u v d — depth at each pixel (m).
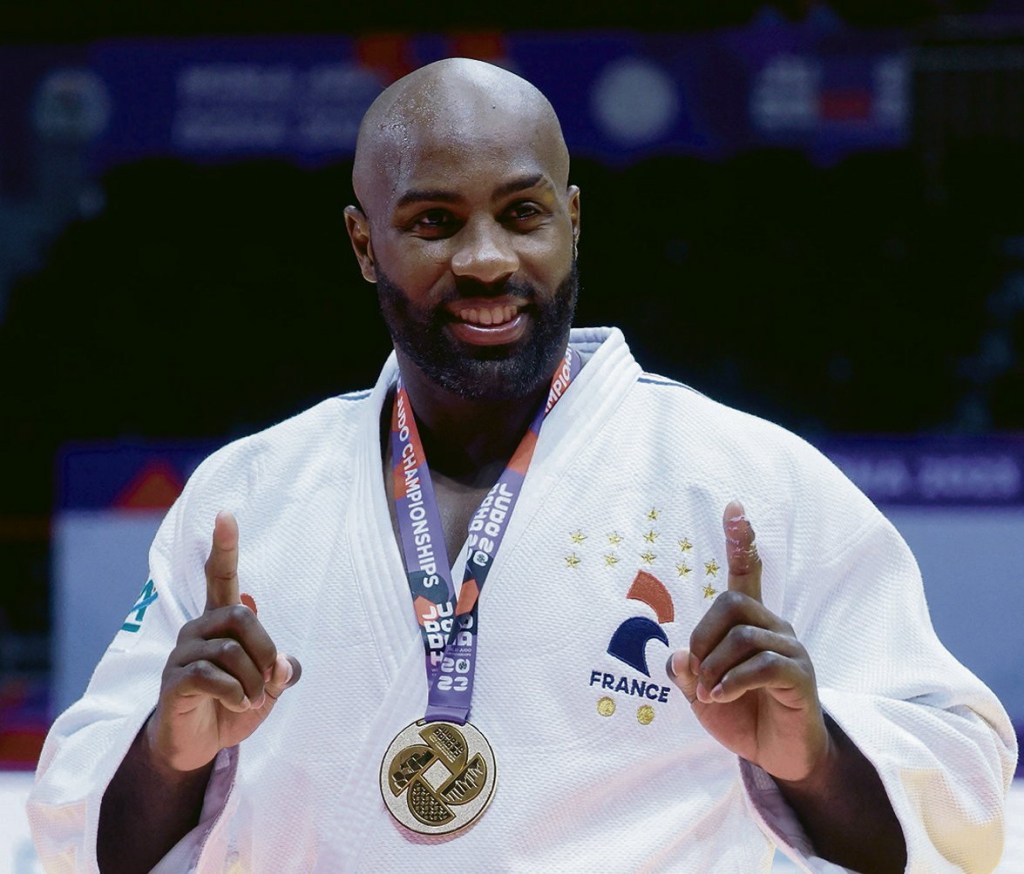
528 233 8.15
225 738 7.44
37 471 31.72
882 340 31.83
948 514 22.88
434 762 7.77
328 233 32.97
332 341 32.88
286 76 29.19
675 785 7.93
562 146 8.44
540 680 7.89
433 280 8.07
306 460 8.96
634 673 7.95
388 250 8.25
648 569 8.17
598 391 8.70
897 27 30.39
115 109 29.66
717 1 31.78
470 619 8.05
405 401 8.94
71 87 29.67
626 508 8.35
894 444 23.17
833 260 31.98
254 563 8.59
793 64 28.45
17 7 32.09
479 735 7.80
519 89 8.32
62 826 8.10
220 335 32.72
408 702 7.95
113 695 8.63
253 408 32.56
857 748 7.55
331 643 8.17
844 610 8.30
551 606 8.05
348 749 7.97
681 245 32.34
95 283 32.38
